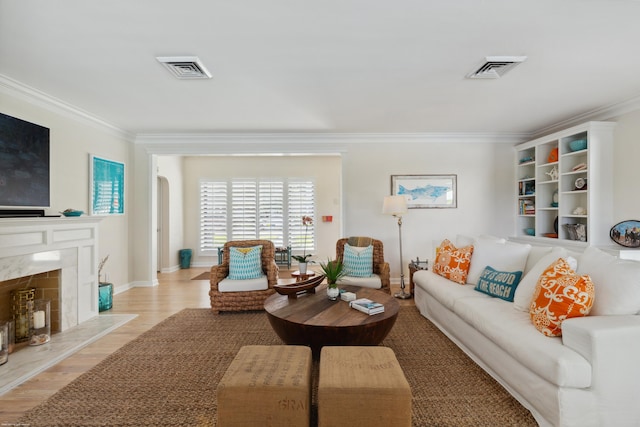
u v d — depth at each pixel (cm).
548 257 239
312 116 408
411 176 513
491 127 471
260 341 289
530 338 186
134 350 270
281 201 719
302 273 373
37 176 321
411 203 515
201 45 229
